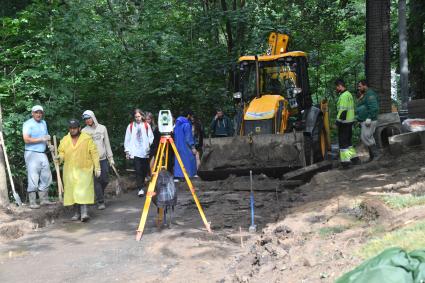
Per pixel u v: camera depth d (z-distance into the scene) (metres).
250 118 12.12
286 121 12.26
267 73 13.09
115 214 9.81
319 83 23.59
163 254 6.98
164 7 18.91
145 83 15.90
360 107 11.16
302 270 5.07
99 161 10.16
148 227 8.56
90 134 10.40
